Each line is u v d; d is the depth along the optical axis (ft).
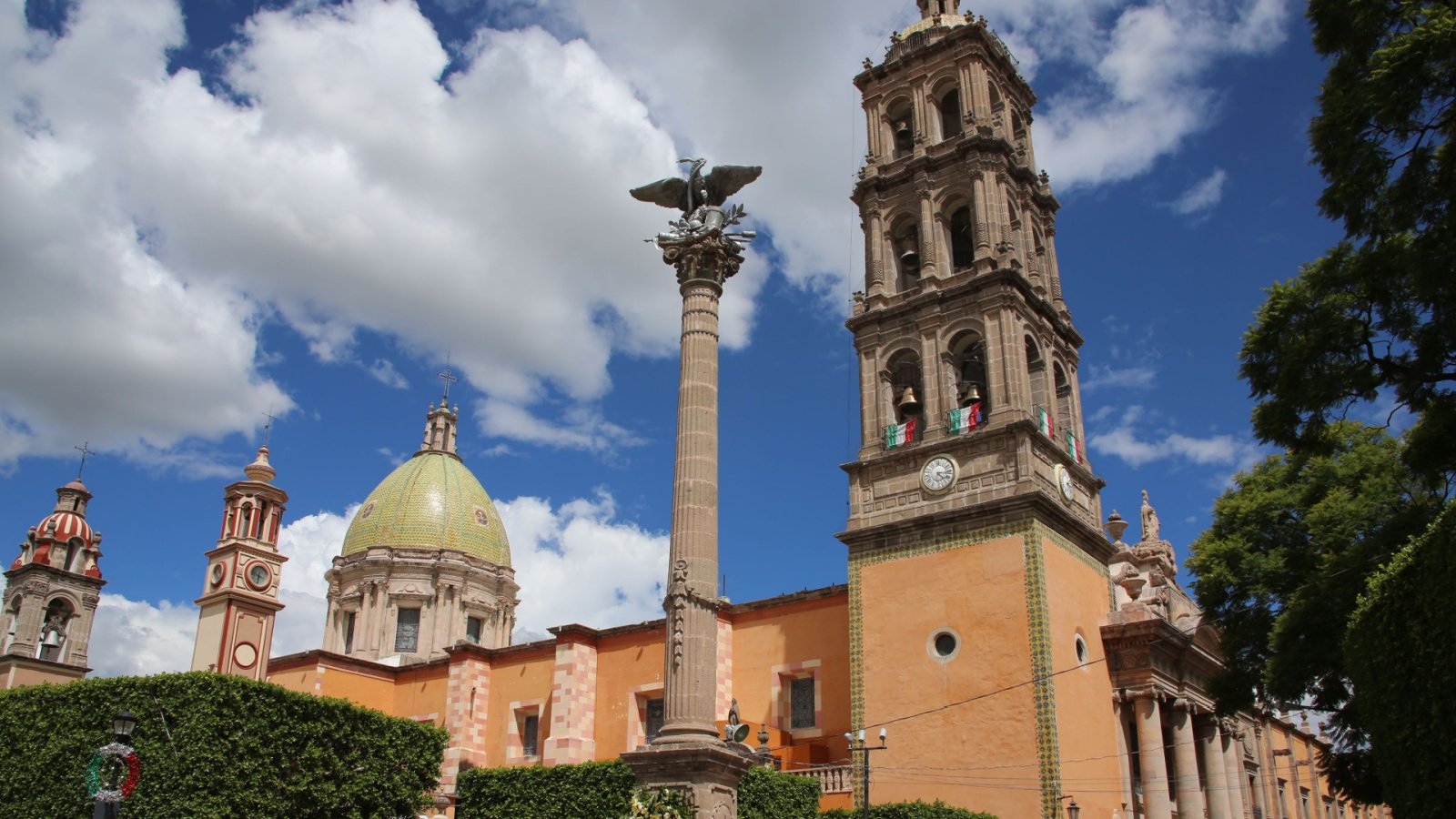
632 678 187.11
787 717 171.22
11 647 163.84
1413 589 79.46
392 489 321.73
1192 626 188.44
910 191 184.34
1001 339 164.25
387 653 295.69
